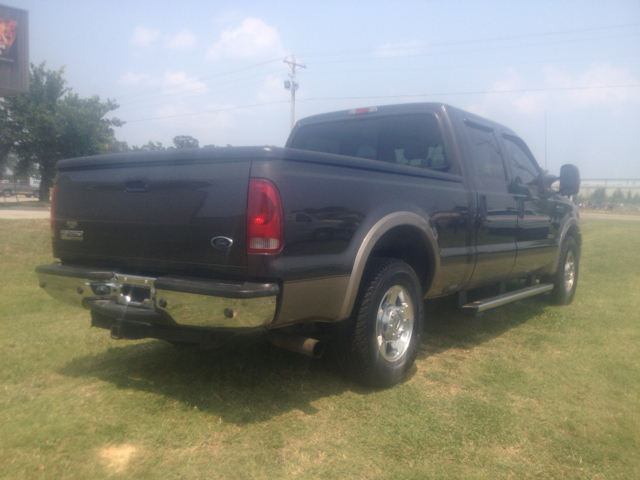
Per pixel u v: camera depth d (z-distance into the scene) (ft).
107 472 7.65
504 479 7.77
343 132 16.51
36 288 20.49
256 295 8.48
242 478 7.57
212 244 9.07
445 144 14.23
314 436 8.86
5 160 110.42
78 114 105.70
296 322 9.54
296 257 9.11
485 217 14.55
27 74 75.15
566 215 20.17
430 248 12.31
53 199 11.64
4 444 8.37
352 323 10.55
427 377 11.93
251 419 9.45
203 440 8.63
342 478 7.64
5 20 71.87
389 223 10.87
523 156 18.29
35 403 9.98
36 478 7.48
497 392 11.05
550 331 16.22
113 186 10.43
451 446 8.66
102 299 10.53
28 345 13.62
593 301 21.21
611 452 8.63
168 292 9.21
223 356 13.03
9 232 30.78
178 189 9.50
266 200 8.70
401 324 11.73
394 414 9.81
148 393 10.55
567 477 7.88
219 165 9.16
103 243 10.62
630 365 12.86
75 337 14.42
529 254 17.10
